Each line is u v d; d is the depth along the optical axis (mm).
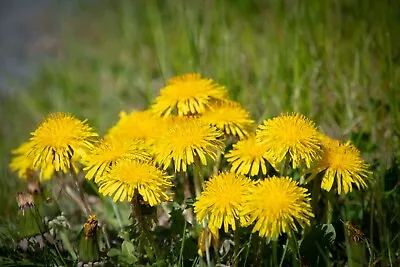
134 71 1195
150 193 708
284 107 899
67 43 1460
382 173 780
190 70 977
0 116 1191
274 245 712
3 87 1324
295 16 1009
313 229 737
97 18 1574
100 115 1070
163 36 1196
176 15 1301
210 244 729
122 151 728
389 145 833
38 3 1816
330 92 925
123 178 708
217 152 783
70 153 732
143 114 792
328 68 948
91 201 855
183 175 773
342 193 783
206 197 707
